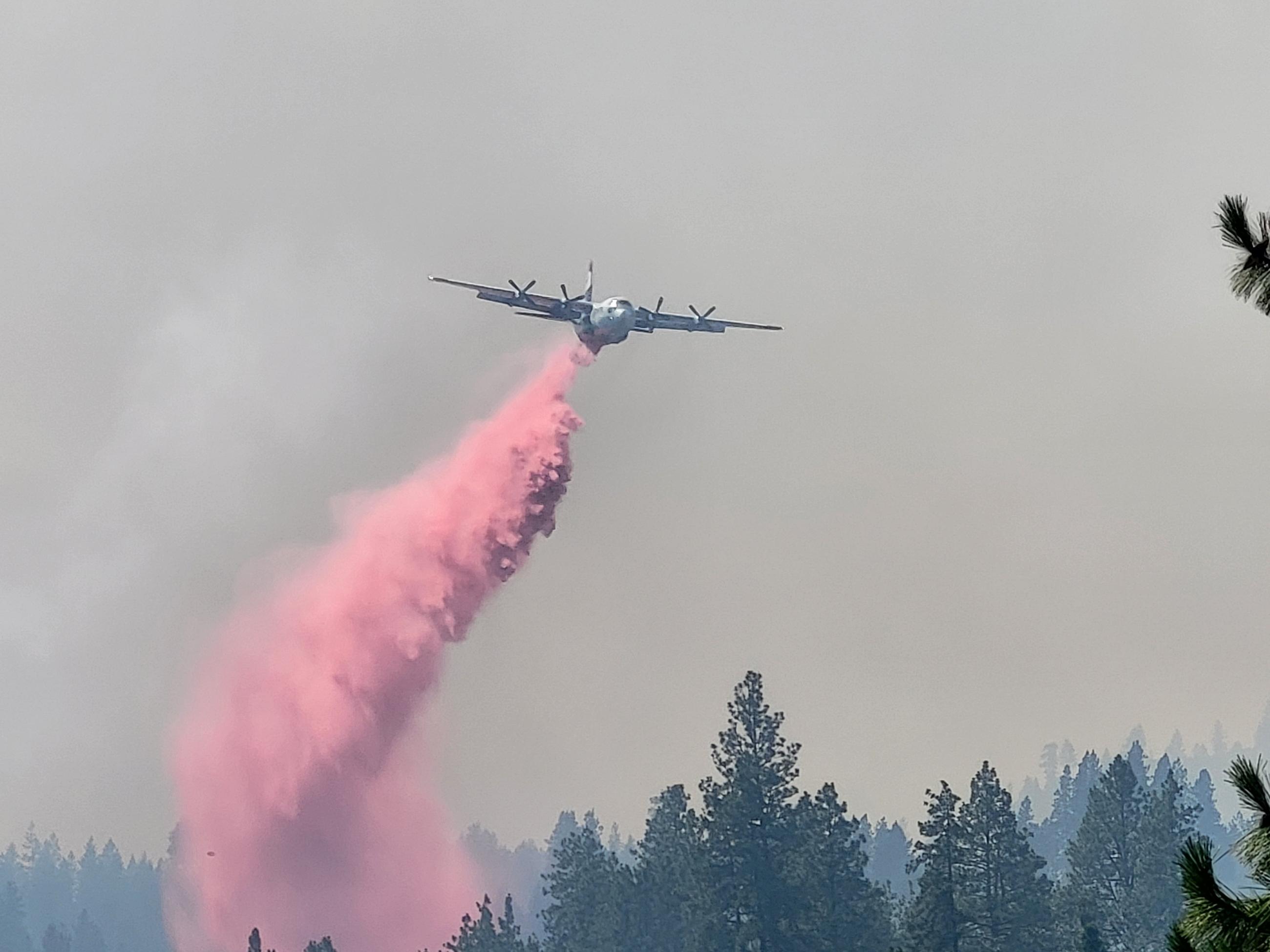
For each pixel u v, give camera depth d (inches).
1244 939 3326.8
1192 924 3378.4
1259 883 3400.6
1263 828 3371.1
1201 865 3398.1
